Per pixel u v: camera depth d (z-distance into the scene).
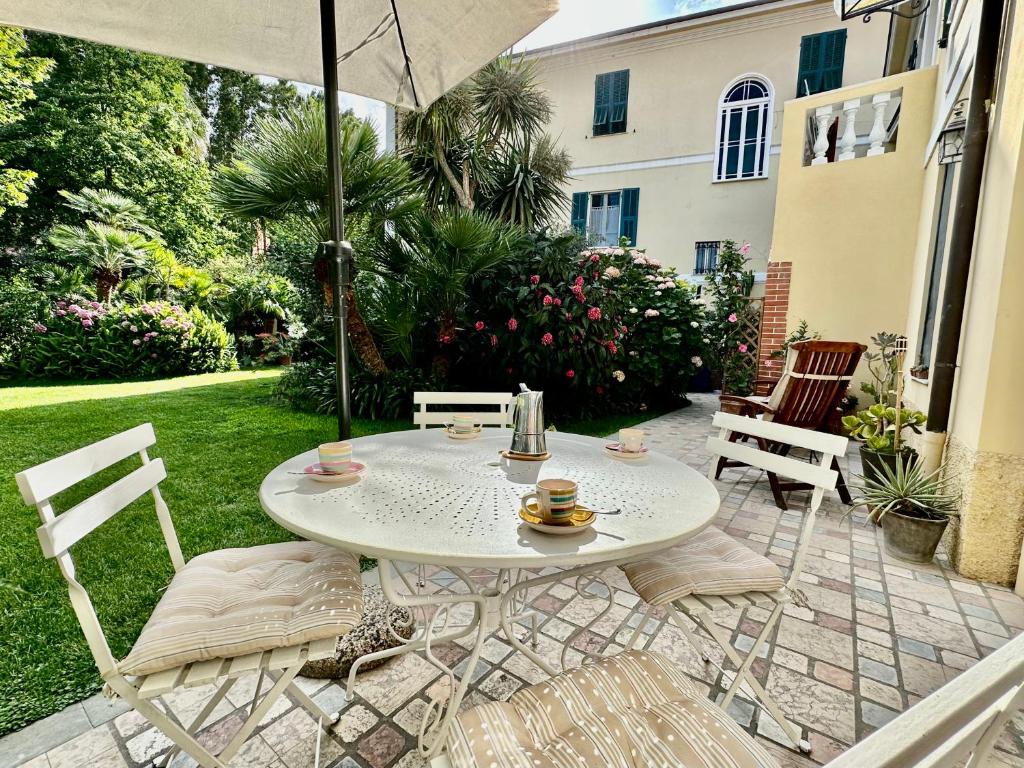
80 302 8.35
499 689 1.55
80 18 1.79
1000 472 2.14
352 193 4.02
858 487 3.24
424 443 1.83
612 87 9.57
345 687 1.54
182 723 1.37
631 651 1.07
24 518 2.66
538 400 1.64
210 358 8.58
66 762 1.24
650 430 5.28
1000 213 2.15
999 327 2.09
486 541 1.01
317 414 5.29
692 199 9.18
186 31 1.94
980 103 2.35
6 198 8.39
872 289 4.66
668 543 1.05
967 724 0.54
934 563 2.39
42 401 5.76
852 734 1.38
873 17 7.89
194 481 3.25
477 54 2.08
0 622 1.78
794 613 1.97
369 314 5.03
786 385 3.51
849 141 4.83
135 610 1.86
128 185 11.45
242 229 13.18
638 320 6.18
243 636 1.01
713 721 0.87
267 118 4.00
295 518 1.11
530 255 5.23
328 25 1.61
